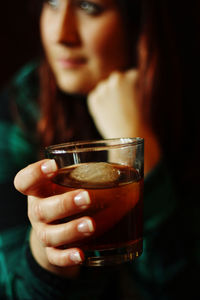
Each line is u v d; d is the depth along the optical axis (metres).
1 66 1.34
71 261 0.37
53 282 0.49
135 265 0.72
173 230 0.72
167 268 0.71
